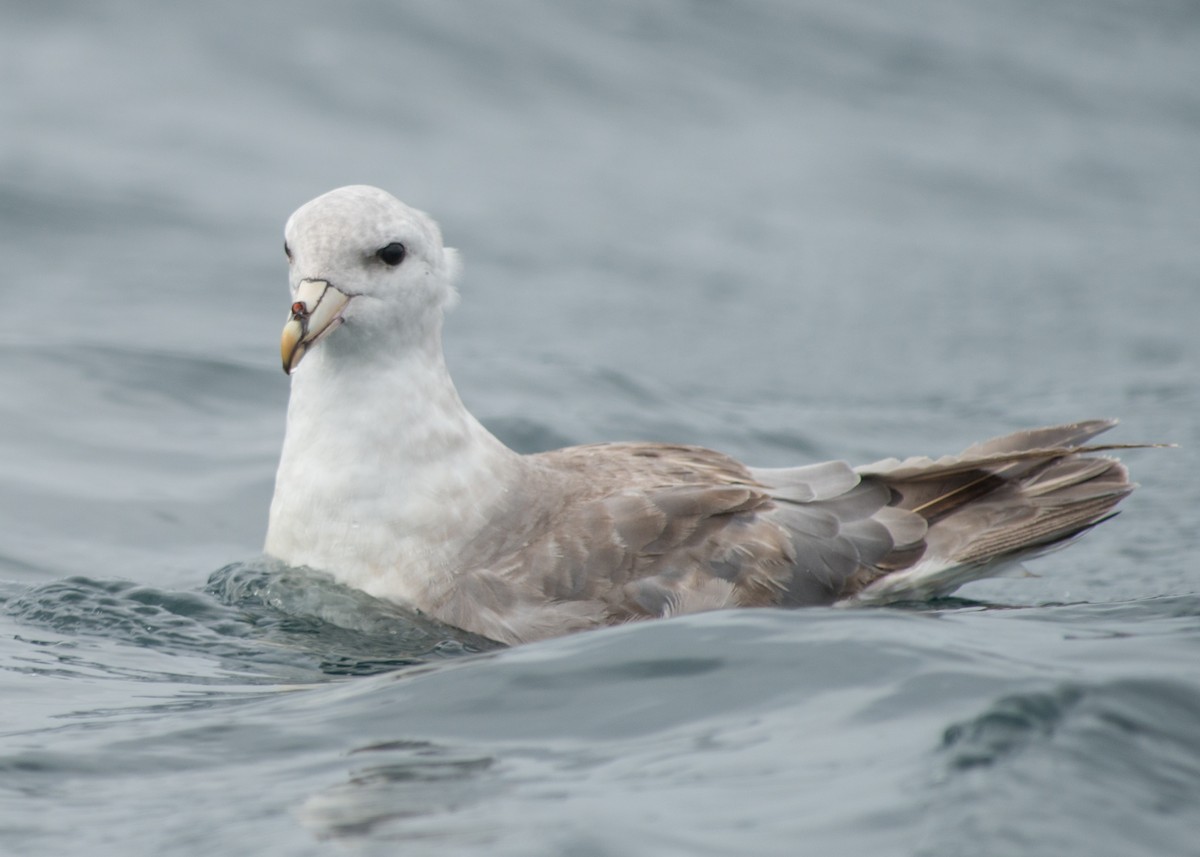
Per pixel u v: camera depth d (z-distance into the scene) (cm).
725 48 3534
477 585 1112
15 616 1121
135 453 1545
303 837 678
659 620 945
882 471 1188
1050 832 654
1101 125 3484
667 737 780
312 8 3288
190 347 1894
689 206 2823
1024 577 1287
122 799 733
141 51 3117
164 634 1088
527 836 661
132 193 2608
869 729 762
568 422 1661
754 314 2322
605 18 3516
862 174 3066
